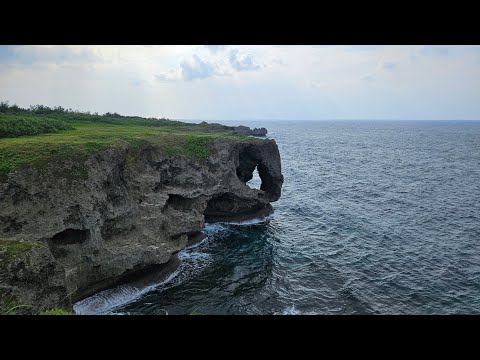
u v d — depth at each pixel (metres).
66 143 29.73
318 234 40.59
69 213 26.02
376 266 31.97
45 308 17.22
